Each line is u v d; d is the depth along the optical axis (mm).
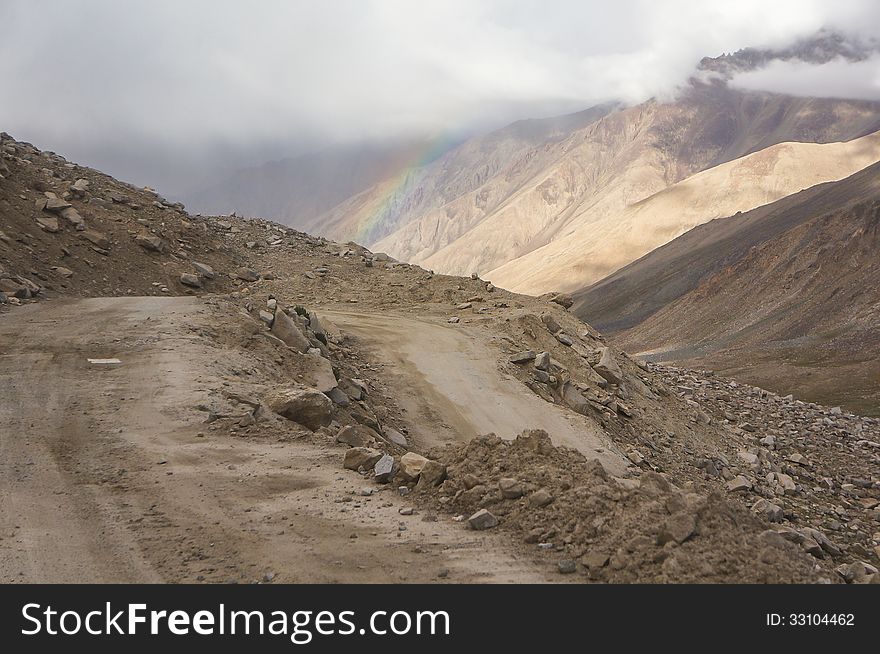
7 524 8102
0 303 21719
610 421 22469
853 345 85750
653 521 7355
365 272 38219
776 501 19688
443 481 9500
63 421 12273
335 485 9680
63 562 7125
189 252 34688
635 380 27172
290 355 18734
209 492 9227
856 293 100938
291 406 13367
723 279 129625
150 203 37844
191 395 13773
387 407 20234
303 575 6816
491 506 8531
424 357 24250
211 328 19094
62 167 37469
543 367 24375
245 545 7527
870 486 23469
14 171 32656
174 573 6887
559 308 32031
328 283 35312
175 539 7688
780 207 183125
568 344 27438
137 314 20375
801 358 84875
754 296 118812
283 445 11641
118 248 31094
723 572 6605
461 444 10797
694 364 90562
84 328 18766
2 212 28531
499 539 7754
